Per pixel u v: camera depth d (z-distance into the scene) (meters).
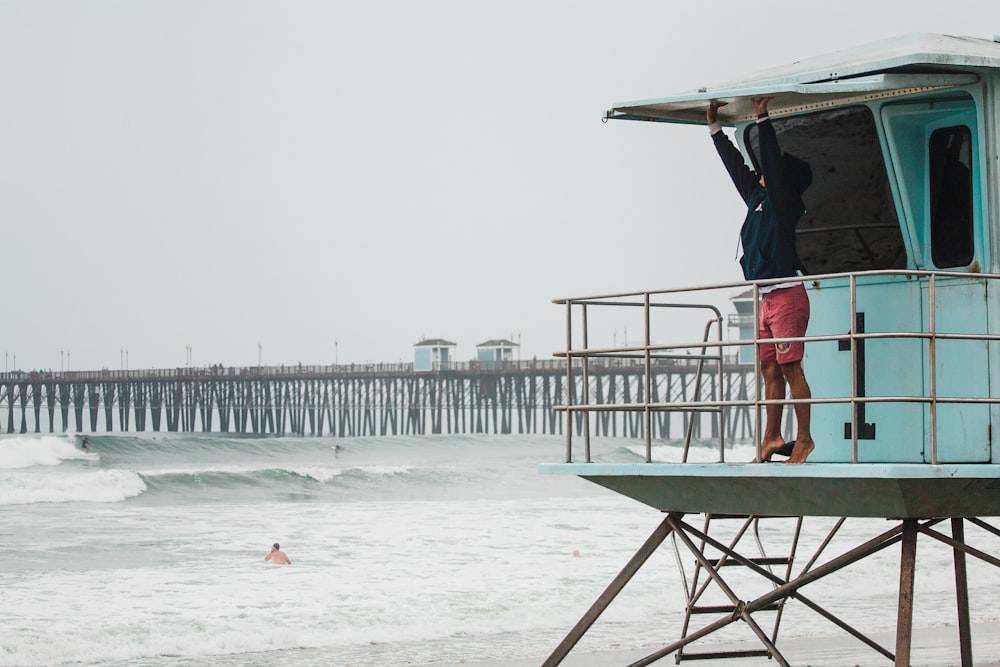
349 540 36.47
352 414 138.50
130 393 147.25
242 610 24.05
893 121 9.89
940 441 9.92
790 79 9.92
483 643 21.06
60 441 79.25
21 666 19.58
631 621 22.92
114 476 55.47
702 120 11.46
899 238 10.15
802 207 10.08
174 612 23.80
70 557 32.69
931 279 9.10
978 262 9.72
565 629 22.39
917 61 9.12
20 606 24.41
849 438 10.38
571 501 52.34
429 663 19.19
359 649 20.62
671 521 10.74
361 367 137.12
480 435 107.69
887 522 39.81
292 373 139.50
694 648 19.45
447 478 66.19
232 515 45.16
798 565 29.72
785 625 21.81
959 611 11.95
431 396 134.00
